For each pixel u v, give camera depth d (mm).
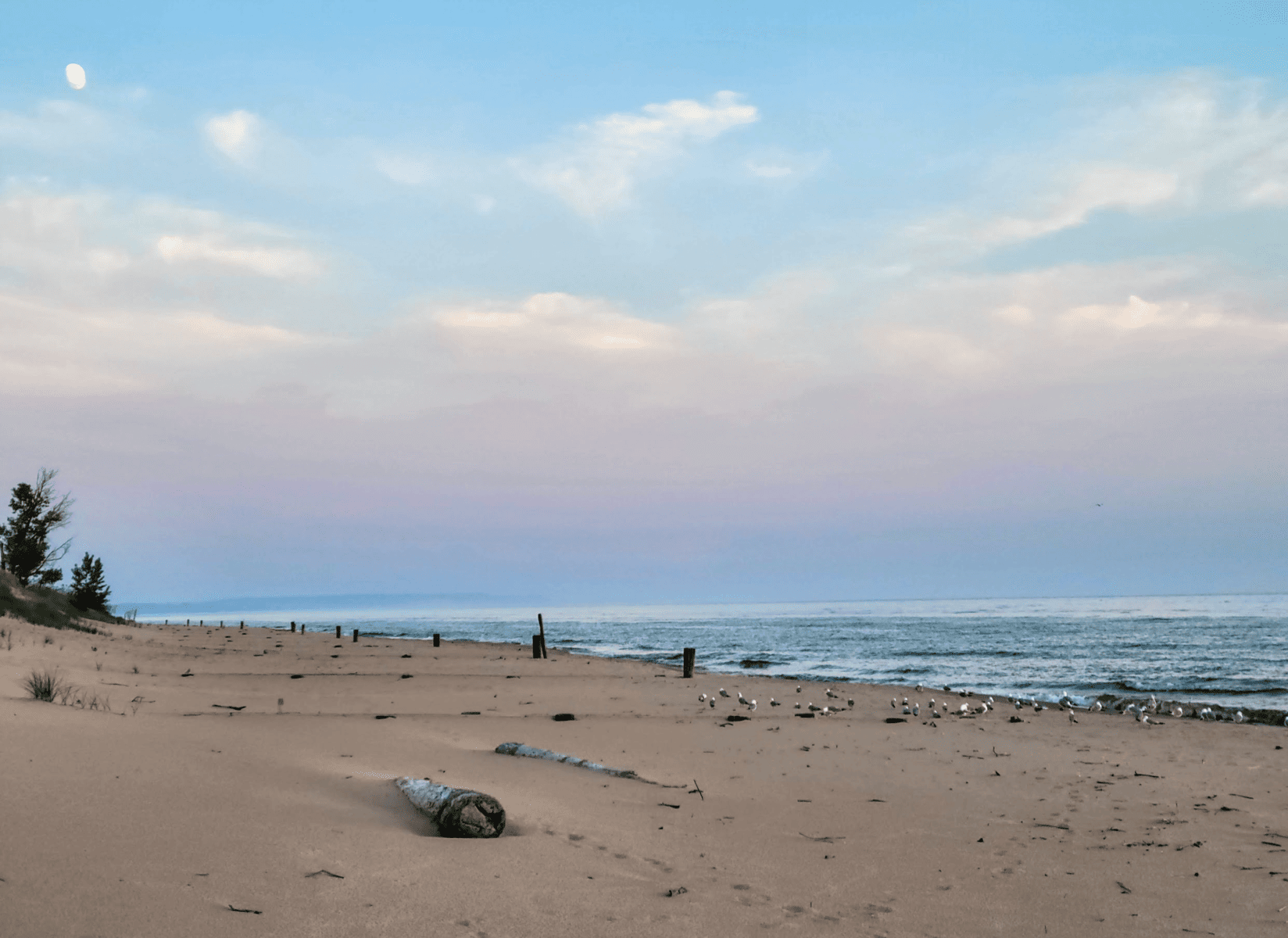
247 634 59406
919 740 14883
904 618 168125
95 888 4312
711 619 186375
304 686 21688
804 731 15797
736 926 5176
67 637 28219
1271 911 5914
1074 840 7902
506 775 9516
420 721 14648
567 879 5812
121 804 5863
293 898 4695
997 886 6395
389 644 50625
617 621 173625
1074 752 13695
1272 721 20156
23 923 3768
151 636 43031
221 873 4879
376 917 4602
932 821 8664
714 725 16391
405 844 6090
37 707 9633
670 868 6398
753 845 7383
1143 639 75125
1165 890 6359
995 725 17516
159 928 4000
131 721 9820
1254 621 116500
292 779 7695
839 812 8969
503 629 126250
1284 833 8242
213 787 6812
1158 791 10422
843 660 52062
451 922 4688
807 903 5781
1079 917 5730
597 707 19219
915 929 5371
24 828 4984
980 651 60375
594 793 9070
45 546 46375
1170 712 21703
